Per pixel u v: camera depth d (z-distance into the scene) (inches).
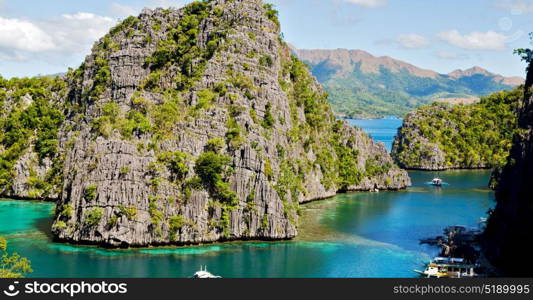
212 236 5866.1
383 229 6835.6
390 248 5935.0
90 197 5753.0
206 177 5979.3
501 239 5477.4
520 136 5757.9
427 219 7485.2
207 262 5270.7
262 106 7096.5
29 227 6535.4
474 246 6053.2
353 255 5644.7
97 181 5812.0
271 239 6067.9
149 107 6766.7
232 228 5974.4
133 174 5772.6
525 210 4955.7
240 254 5570.9
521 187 5191.9
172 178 5900.6
